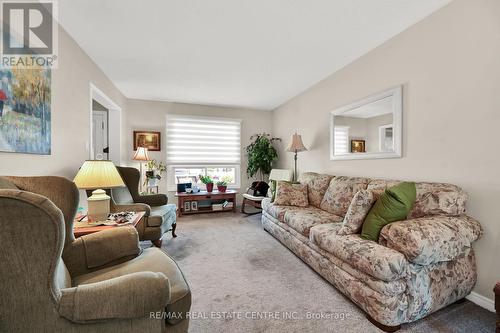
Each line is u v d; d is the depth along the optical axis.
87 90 2.55
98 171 1.76
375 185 2.21
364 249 1.46
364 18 1.96
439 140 1.87
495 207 1.54
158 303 0.87
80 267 1.25
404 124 2.15
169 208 2.86
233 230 3.30
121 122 3.91
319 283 1.88
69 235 1.24
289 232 2.54
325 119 3.33
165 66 2.90
